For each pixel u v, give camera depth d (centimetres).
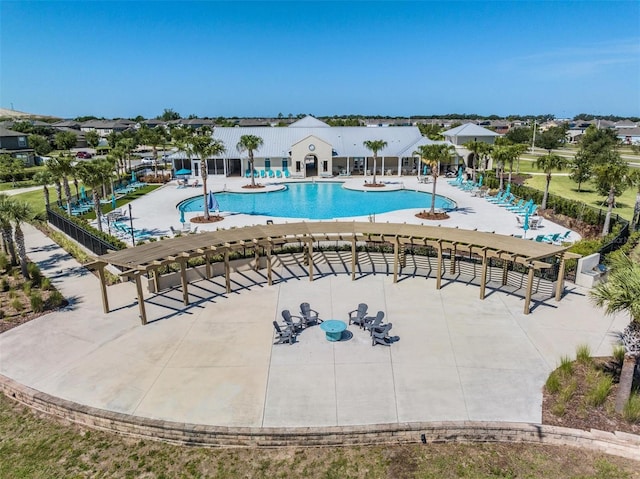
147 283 2195
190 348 1655
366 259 2583
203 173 3775
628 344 1207
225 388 1407
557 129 11612
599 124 16562
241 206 4550
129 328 1814
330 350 1638
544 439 1202
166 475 1102
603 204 4334
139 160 8881
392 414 1277
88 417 1289
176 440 1223
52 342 1703
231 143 6431
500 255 2020
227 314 1945
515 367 1517
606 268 2273
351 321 1852
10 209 2233
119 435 1256
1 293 2172
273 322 1739
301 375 1477
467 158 6256
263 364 1544
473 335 1744
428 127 11419
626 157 8325
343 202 4722
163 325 1841
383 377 1462
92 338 1731
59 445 1211
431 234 2275
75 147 11706
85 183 3225
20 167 6581
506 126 17938
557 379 1392
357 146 6544
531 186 5350
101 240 2573
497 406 1309
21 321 1878
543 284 2175
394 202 4681
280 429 1208
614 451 1154
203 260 2380
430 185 5488
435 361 1557
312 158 7250
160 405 1323
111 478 1093
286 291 2198
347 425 1228
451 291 2188
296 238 2280
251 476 1098
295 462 1143
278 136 6681
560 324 1831
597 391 1301
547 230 3366
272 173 6253
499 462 1134
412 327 1816
